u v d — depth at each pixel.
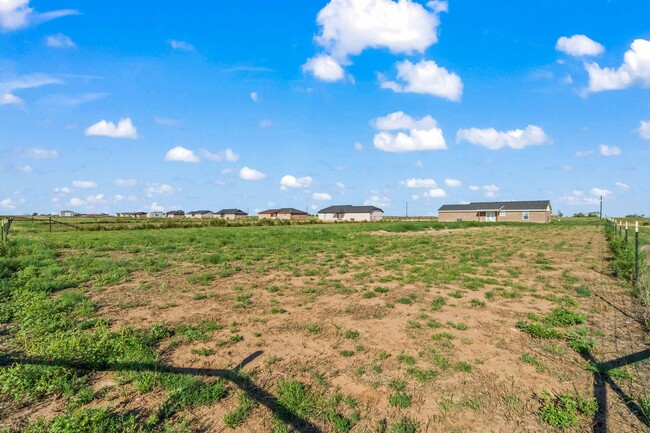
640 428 4.10
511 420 4.29
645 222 66.44
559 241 25.73
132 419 4.02
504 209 75.31
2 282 10.05
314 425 4.15
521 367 5.60
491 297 9.74
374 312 8.36
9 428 3.99
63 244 20.31
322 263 15.02
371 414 4.38
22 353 5.82
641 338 6.72
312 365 5.62
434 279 11.90
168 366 5.47
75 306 8.42
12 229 37.12
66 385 4.75
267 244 21.94
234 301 9.21
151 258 15.80
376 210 103.88
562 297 9.77
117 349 5.79
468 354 6.06
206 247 20.39
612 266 14.52
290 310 8.51
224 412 4.35
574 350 6.22
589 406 4.47
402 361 5.78
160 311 8.34
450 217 82.19
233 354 6.01
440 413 4.41
